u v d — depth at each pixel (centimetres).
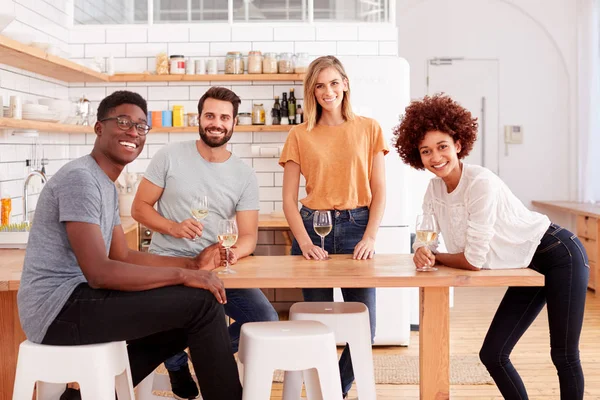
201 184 323
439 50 830
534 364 448
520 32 827
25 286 247
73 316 243
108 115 259
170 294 248
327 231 305
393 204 500
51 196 247
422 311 278
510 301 287
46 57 430
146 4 585
